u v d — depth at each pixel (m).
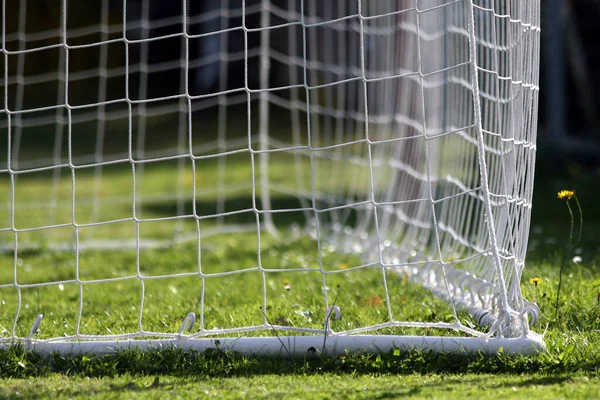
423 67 11.28
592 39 24.55
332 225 15.07
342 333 6.38
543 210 15.22
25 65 26.31
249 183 20.42
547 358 5.96
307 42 26.75
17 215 17.38
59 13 26.25
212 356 6.30
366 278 9.84
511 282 6.83
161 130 26.33
